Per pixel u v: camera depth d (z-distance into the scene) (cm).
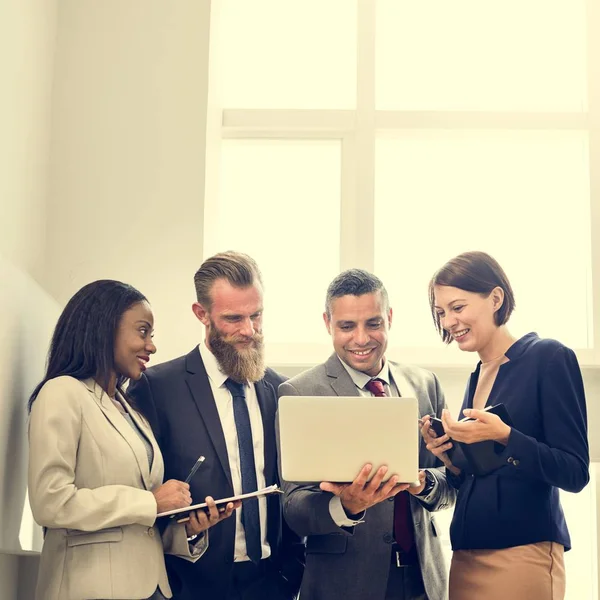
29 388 361
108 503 285
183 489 299
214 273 342
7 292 337
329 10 475
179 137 427
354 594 313
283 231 463
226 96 469
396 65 471
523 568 305
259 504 329
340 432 292
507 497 311
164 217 421
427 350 435
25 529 353
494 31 472
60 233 417
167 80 431
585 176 461
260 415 340
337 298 335
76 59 431
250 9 475
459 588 316
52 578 288
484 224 461
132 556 289
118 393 319
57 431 291
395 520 322
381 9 474
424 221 462
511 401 318
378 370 338
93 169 423
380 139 466
